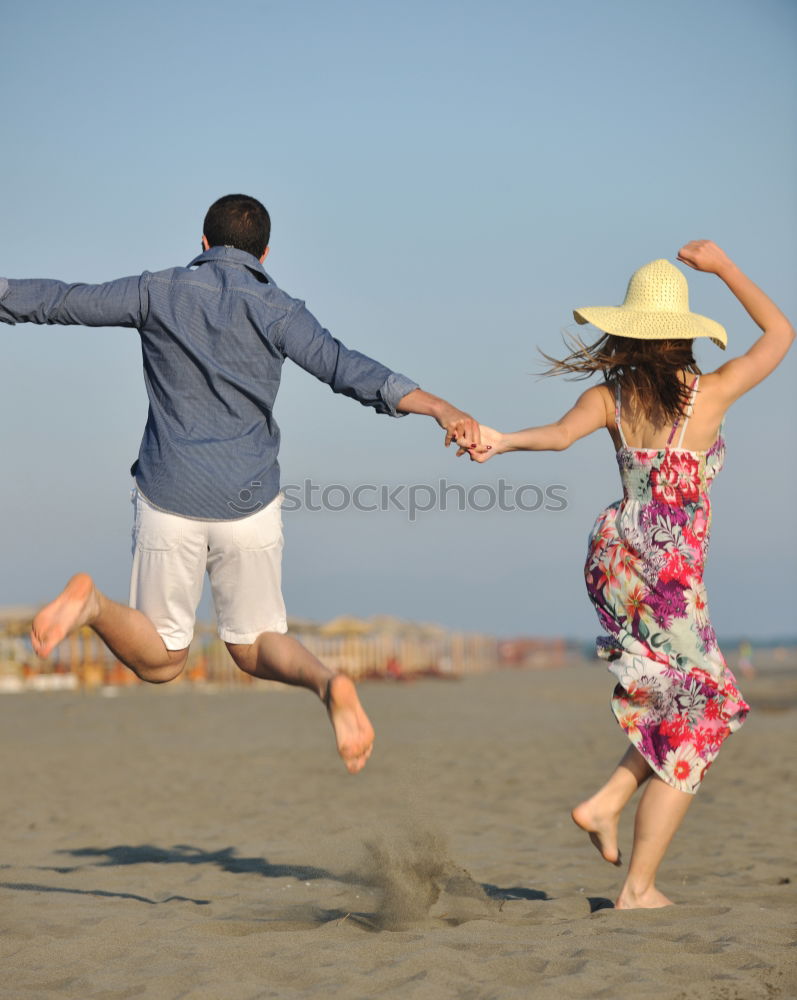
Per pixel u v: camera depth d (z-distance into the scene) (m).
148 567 5.21
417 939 5.21
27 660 48.91
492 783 14.16
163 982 4.56
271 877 7.70
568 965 4.70
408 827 8.27
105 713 29.86
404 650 62.28
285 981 4.61
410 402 5.22
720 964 4.76
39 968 4.87
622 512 5.97
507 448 5.59
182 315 5.21
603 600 5.95
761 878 7.53
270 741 21.03
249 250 5.50
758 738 20.61
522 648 96.19
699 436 5.95
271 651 5.24
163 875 7.80
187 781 14.45
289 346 5.24
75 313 5.20
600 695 42.91
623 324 5.96
